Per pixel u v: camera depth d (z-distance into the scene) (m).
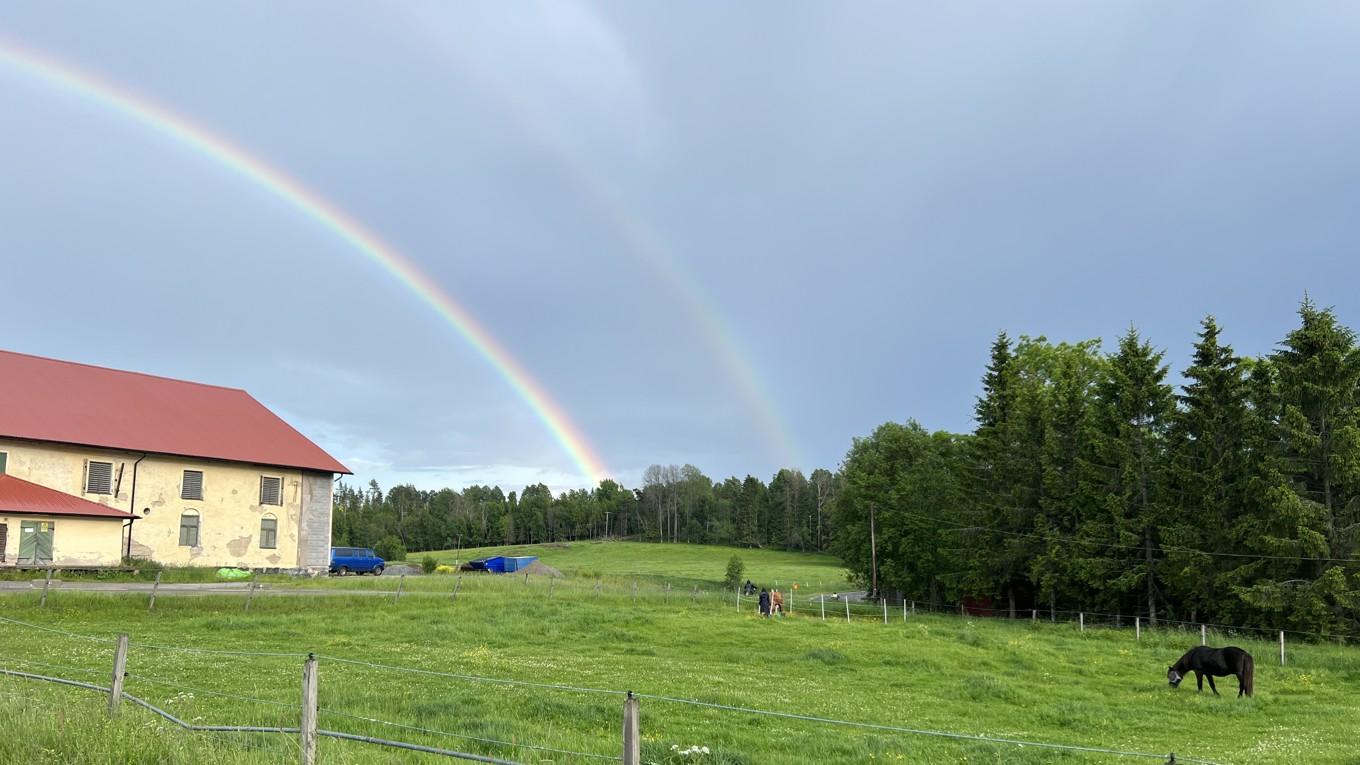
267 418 72.12
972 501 67.00
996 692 23.75
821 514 186.88
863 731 17.09
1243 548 47.84
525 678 22.39
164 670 20.56
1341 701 24.70
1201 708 23.02
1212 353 50.91
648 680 22.70
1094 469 56.84
